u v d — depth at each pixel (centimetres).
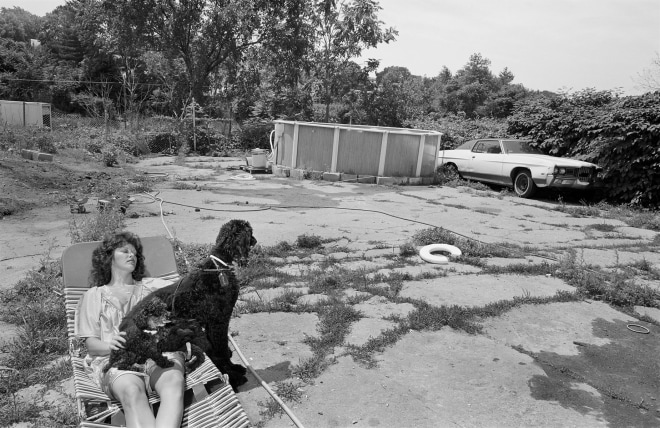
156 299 365
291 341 507
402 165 1612
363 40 2691
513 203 1330
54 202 1098
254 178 1650
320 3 2738
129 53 2947
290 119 2875
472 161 1592
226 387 358
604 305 626
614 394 428
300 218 1052
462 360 479
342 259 779
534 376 454
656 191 1288
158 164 2005
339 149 1619
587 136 1446
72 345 395
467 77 8512
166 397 322
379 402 405
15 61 4497
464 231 996
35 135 1967
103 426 310
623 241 965
